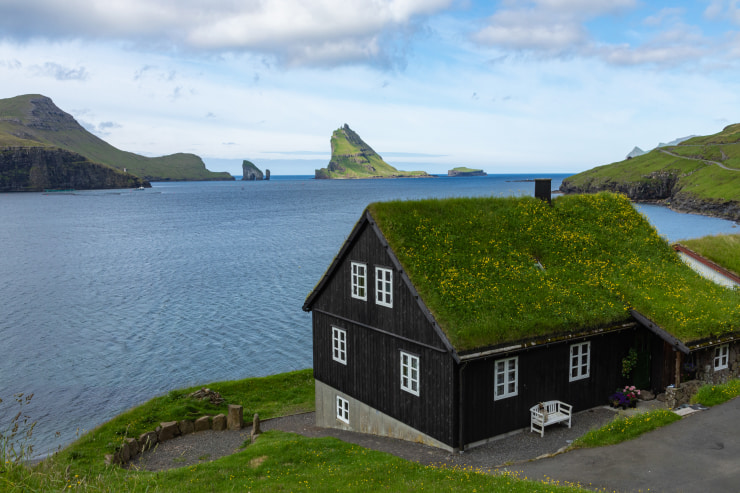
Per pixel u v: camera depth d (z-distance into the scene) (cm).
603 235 2808
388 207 2459
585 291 2369
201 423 2900
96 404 3659
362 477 1666
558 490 1400
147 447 2603
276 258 9300
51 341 4969
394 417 2345
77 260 9388
